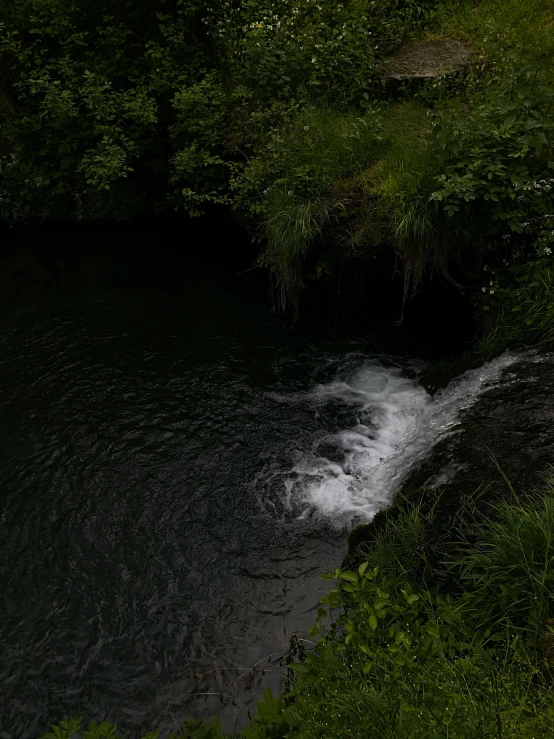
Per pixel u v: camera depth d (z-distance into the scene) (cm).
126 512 498
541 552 341
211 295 761
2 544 475
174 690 379
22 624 420
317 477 522
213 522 487
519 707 237
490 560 353
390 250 630
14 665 397
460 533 396
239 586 437
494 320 595
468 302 659
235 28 843
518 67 716
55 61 877
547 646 293
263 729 292
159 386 629
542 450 438
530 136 573
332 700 284
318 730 272
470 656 315
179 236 882
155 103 839
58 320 727
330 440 560
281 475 526
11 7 868
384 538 423
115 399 613
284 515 489
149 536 479
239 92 783
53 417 594
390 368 641
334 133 718
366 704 270
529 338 560
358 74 780
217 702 371
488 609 341
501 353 562
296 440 561
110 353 674
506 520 372
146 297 764
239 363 657
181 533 479
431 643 293
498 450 450
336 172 677
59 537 480
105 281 795
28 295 773
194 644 403
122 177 895
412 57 820
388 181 632
